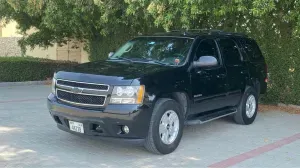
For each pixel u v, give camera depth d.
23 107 10.01
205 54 7.20
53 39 16.00
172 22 8.19
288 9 9.38
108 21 11.01
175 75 6.31
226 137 7.53
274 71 10.73
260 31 10.77
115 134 5.70
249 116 8.62
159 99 6.04
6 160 5.77
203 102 6.97
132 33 13.15
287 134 7.93
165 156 6.17
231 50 8.05
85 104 5.86
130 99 5.60
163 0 7.54
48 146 6.52
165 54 6.99
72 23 11.86
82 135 5.97
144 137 5.77
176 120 6.29
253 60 8.75
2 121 8.29
